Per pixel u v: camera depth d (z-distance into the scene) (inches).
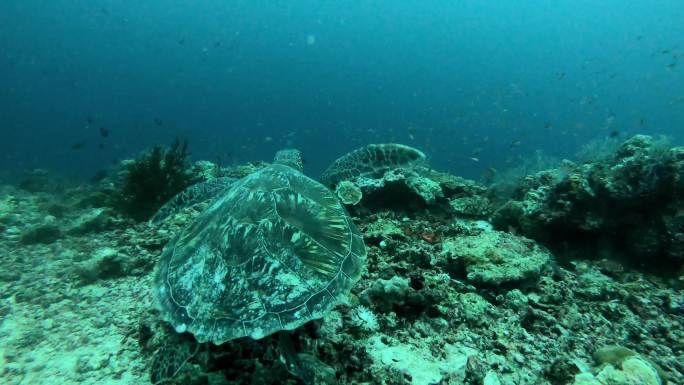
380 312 41.3
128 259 53.7
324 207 37.9
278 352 28.1
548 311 44.8
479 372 33.5
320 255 31.5
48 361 35.7
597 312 45.9
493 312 43.1
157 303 29.5
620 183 57.6
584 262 58.8
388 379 32.7
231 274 28.0
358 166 59.2
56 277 52.8
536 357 37.3
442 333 39.6
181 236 35.7
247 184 37.5
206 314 26.3
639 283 52.9
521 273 47.8
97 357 35.7
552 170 75.0
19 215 83.9
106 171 142.6
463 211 74.5
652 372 31.9
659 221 55.9
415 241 59.1
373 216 67.5
